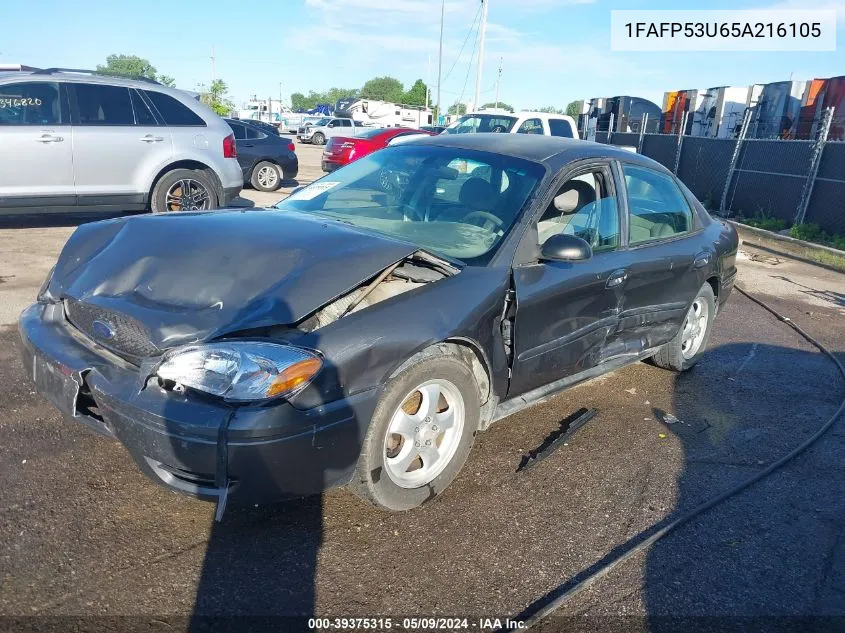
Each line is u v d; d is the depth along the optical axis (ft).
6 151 24.50
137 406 8.39
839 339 21.85
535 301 11.29
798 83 50.34
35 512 9.50
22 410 12.34
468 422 10.67
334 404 8.66
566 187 12.66
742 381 17.47
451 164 13.43
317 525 9.86
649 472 12.29
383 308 9.46
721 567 9.72
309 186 14.73
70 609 7.86
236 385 8.16
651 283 14.29
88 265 10.32
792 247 39.09
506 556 9.53
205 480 8.37
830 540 10.60
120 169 26.86
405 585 8.79
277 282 9.29
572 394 15.70
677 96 65.16
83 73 26.40
